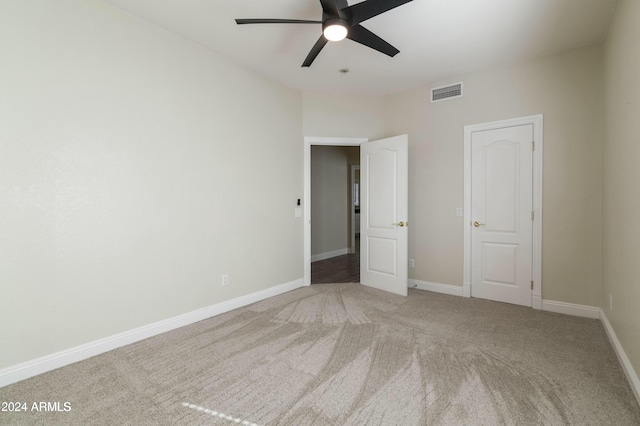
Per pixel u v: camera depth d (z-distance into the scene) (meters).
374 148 4.34
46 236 2.18
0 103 1.99
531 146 3.44
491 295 3.74
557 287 3.32
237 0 2.47
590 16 2.64
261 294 3.83
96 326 2.43
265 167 3.90
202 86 3.17
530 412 1.72
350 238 7.56
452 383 2.00
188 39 3.04
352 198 7.54
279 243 4.10
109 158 2.49
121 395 1.89
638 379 1.85
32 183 2.11
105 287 2.47
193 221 3.10
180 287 2.99
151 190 2.77
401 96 4.42
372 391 1.92
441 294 4.01
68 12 2.27
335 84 4.18
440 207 4.09
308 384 2.00
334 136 4.50
